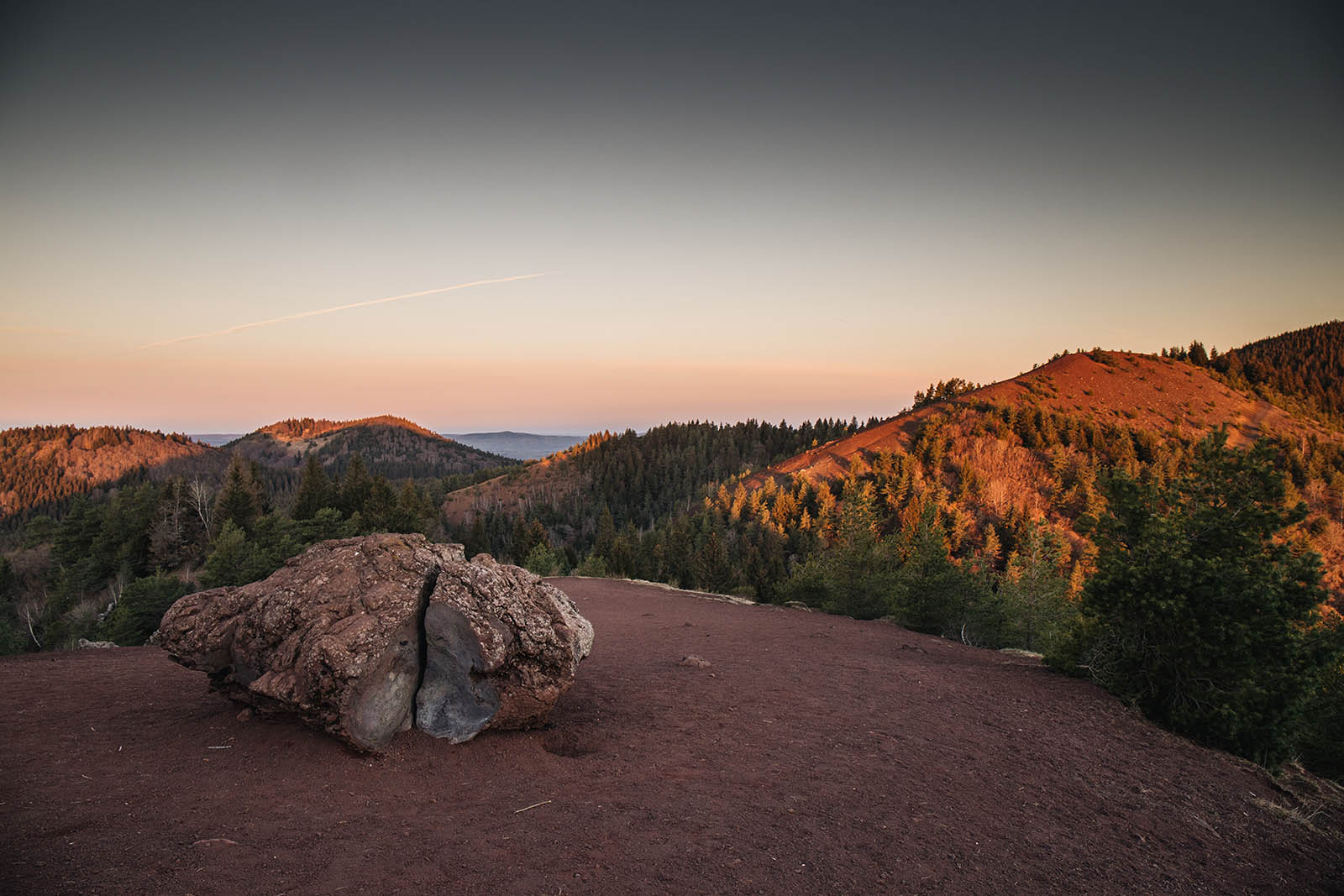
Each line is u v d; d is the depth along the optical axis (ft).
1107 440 401.90
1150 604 38.88
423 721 24.61
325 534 159.53
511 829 18.52
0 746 21.66
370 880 15.15
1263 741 36.19
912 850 19.94
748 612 83.41
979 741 31.24
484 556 28.76
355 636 22.56
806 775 24.98
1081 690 42.27
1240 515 39.68
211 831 16.83
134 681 32.78
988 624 78.59
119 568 170.40
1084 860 21.17
